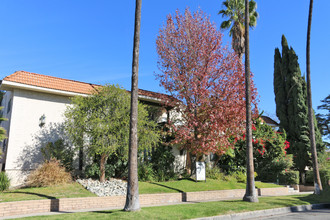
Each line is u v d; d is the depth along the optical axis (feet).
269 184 60.34
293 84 79.92
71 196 34.99
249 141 40.57
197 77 50.55
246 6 43.55
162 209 31.32
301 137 75.05
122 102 44.91
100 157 48.08
